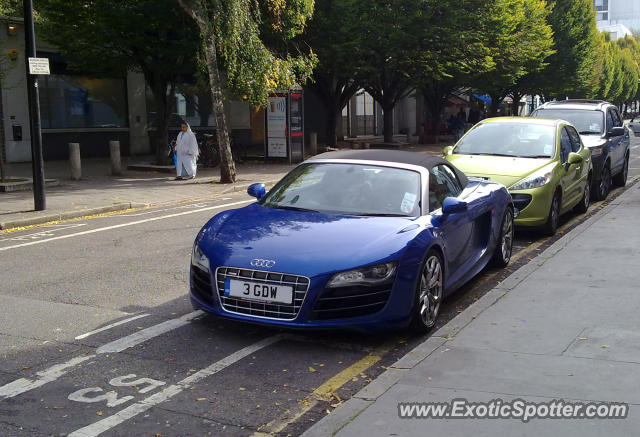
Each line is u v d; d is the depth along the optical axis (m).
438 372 4.47
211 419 4.09
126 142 26.09
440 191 6.60
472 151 10.60
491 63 29.69
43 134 23.11
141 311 6.28
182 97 27.91
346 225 5.67
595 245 8.38
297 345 5.39
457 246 6.43
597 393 4.06
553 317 5.61
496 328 5.38
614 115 15.19
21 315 6.16
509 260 8.25
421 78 30.58
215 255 5.43
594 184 13.38
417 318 5.46
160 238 10.01
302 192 6.43
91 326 5.84
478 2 27.39
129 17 17.73
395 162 6.67
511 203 8.06
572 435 3.53
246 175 19.48
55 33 19.33
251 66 18.39
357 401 4.06
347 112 39.59
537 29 35.62
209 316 6.11
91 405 4.27
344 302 5.12
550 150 10.31
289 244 5.39
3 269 8.08
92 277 7.61
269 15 19.78
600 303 5.96
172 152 22.28
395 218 5.87
